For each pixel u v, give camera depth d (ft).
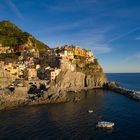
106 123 282.56
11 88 485.56
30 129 265.54
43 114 340.59
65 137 240.12
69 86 639.35
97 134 250.57
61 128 270.87
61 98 455.22
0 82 516.73
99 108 391.45
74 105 417.08
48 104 420.36
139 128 271.90
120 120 309.22
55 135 245.86
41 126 278.05
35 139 233.35
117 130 264.72
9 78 547.49
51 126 278.46
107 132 257.34
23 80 562.66
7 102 402.52
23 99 431.84
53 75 613.93
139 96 502.79
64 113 349.20
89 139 235.20
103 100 482.69
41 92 483.10
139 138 238.07
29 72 618.03
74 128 271.28
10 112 350.23
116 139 235.40
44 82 581.53
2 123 289.53
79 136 243.40
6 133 250.78
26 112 352.08
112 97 531.09
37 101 426.10
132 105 424.46
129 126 280.51
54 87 538.47
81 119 313.32
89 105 419.74
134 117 326.03
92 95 562.25
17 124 285.23
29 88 514.68
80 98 506.89
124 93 585.22
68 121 302.25
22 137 238.68
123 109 384.06
